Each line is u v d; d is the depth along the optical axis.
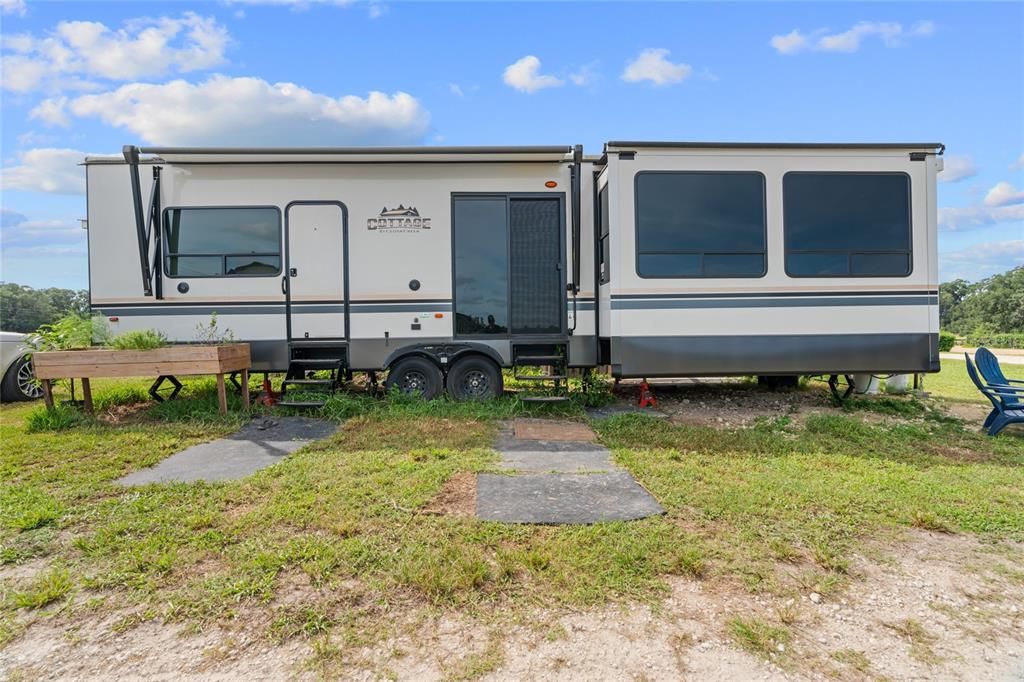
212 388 7.37
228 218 6.46
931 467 4.31
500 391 6.68
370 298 6.54
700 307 6.31
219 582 2.49
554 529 3.03
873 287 6.39
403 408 6.11
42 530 3.03
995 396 5.55
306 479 3.80
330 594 2.42
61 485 3.74
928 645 2.18
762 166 6.32
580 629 2.23
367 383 7.82
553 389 6.84
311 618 2.26
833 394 7.08
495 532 2.98
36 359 5.58
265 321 6.50
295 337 6.53
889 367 6.41
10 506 3.31
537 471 4.10
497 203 6.59
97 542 2.86
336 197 6.51
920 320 6.41
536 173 6.59
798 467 4.20
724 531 3.04
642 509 3.31
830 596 2.48
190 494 3.54
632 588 2.49
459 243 6.58
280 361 6.52
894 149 6.38
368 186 6.52
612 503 3.41
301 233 6.49
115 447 4.66
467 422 5.61
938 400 7.45
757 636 2.18
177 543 2.86
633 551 2.77
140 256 6.33
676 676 1.98
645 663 2.04
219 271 6.47
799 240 6.35
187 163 6.37
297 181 6.50
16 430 5.30
